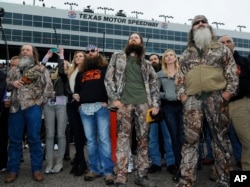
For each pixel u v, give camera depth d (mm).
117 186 3434
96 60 4113
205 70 3248
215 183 3750
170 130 4188
